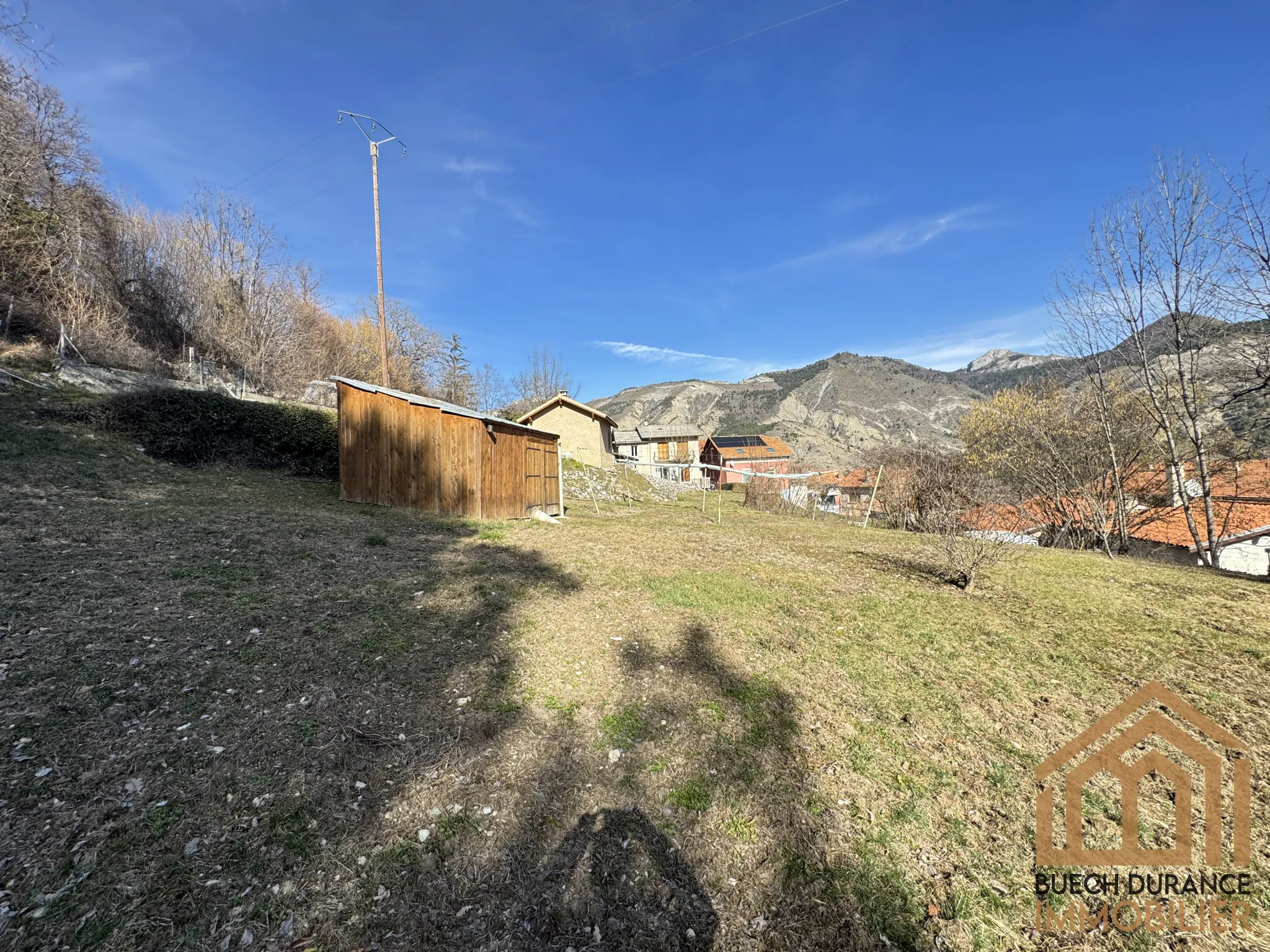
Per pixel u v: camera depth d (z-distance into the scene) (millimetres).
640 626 4324
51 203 15906
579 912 1787
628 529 9734
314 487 10367
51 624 3334
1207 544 11523
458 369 40531
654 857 2021
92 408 9422
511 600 4695
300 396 21781
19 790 2051
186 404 10188
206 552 5047
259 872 1824
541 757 2564
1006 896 1896
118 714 2590
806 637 4281
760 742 2762
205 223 23359
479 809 2201
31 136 15352
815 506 18625
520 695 3115
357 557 5605
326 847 1949
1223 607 5594
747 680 3457
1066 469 13820
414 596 4586
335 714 2770
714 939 1720
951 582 6488
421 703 2955
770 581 6031
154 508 6480
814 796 2369
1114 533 13586
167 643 3303
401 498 9367
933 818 2268
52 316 13805
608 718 2918
